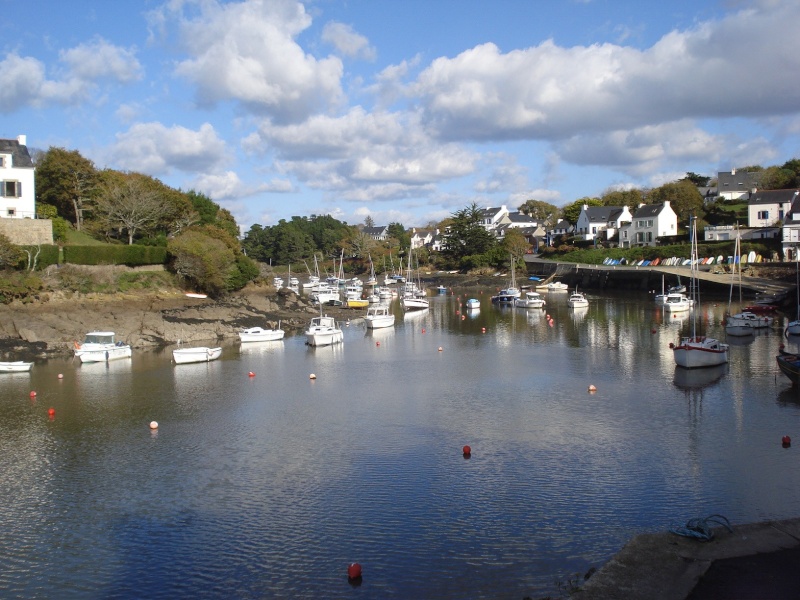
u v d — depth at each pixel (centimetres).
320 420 3734
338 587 1998
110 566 2158
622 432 3372
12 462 3094
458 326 8156
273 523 2420
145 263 8256
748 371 4759
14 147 7500
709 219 14025
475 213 18200
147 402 4206
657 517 2380
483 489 2670
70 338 6128
